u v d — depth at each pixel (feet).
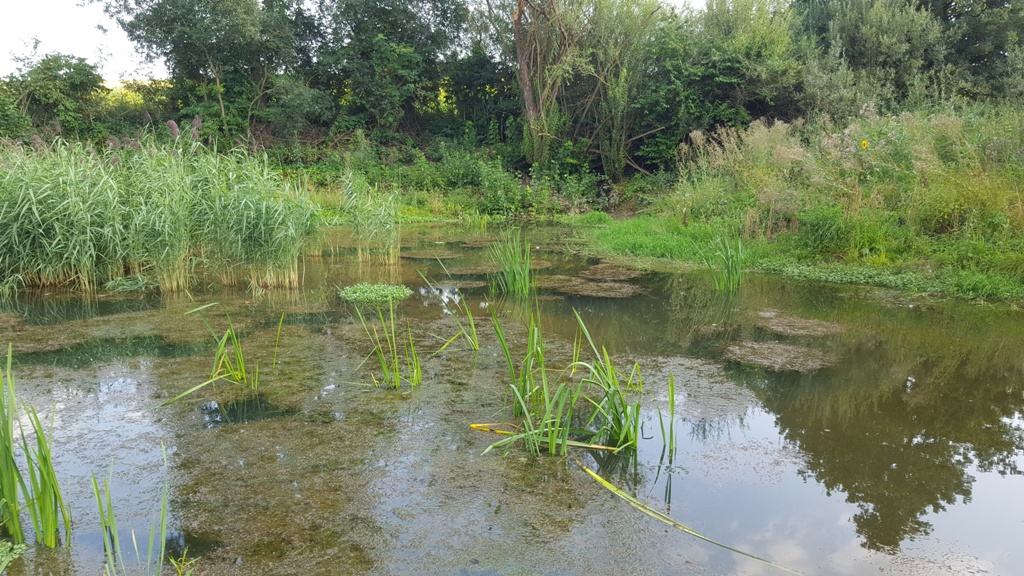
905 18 59.77
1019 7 62.64
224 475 9.98
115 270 25.54
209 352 16.42
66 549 8.08
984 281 23.57
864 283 26.20
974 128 31.81
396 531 8.52
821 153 35.42
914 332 18.94
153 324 19.31
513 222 55.93
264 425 11.86
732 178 40.50
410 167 68.13
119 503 9.16
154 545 8.16
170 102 75.51
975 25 63.41
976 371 15.48
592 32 64.28
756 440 11.48
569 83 65.77
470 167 65.87
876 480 10.09
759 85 57.67
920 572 7.79
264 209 24.16
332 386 13.96
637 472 10.25
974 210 26.81
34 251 24.68
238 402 13.00
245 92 73.15
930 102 48.88
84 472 10.05
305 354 16.29
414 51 79.00
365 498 9.33
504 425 11.92
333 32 77.46
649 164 65.16
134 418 12.17
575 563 7.88
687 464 10.53
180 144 29.71
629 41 62.69
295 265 25.64
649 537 8.45
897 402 13.41
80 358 15.90
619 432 11.33
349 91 78.28
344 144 74.23
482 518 8.85
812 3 69.51
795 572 7.75
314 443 11.10
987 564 7.97
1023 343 17.83
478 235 45.57
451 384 14.15
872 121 37.04
